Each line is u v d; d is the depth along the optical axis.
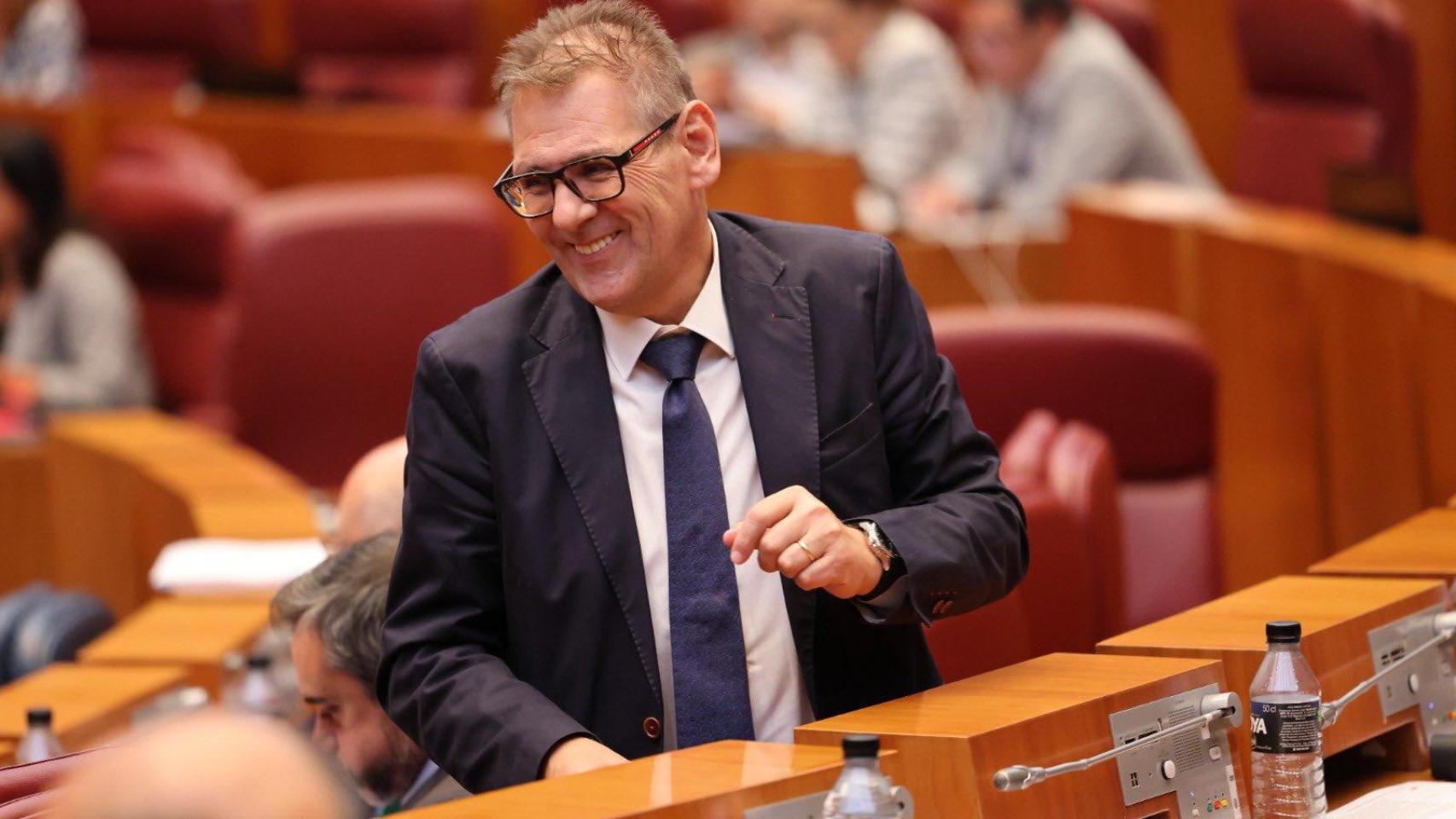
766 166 13.83
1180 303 12.28
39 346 16.11
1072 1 16.20
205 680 8.20
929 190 16.20
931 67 18.33
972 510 5.21
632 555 5.23
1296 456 11.45
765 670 5.25
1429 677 6.11
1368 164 14.72
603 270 5.10
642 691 5.21
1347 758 6.17
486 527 5.31
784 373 5.30
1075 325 9.84
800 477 5.23
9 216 16.09
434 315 14.20
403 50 19.55
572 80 5.00
